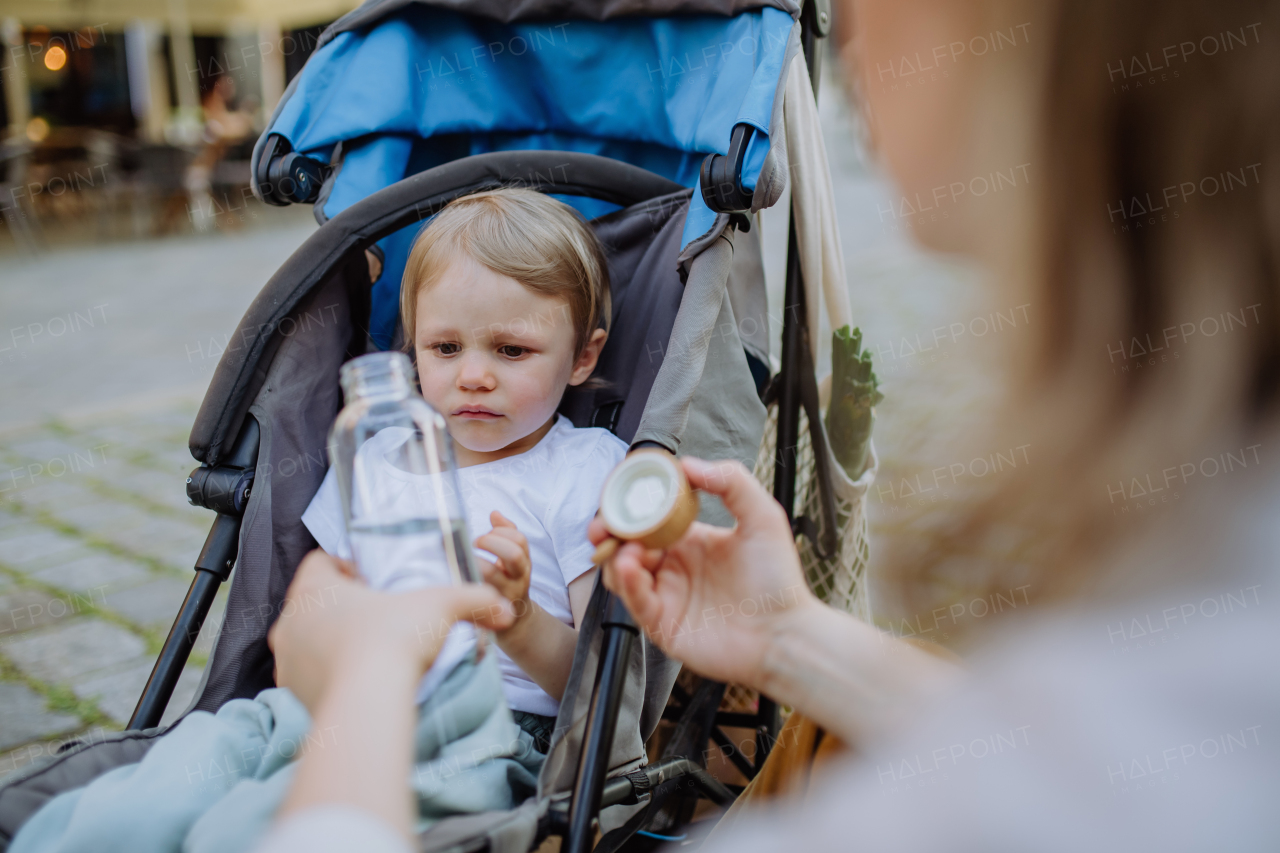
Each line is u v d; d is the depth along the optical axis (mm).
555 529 1491
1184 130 406
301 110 1693
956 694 465
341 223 1453
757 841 474
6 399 4395
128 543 3029
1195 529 415
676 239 1638
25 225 7922
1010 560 463
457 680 1012
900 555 510
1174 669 396
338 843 514
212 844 923
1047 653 426
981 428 473
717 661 821
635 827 1188
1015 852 385
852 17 584
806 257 1629
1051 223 434
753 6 1538
